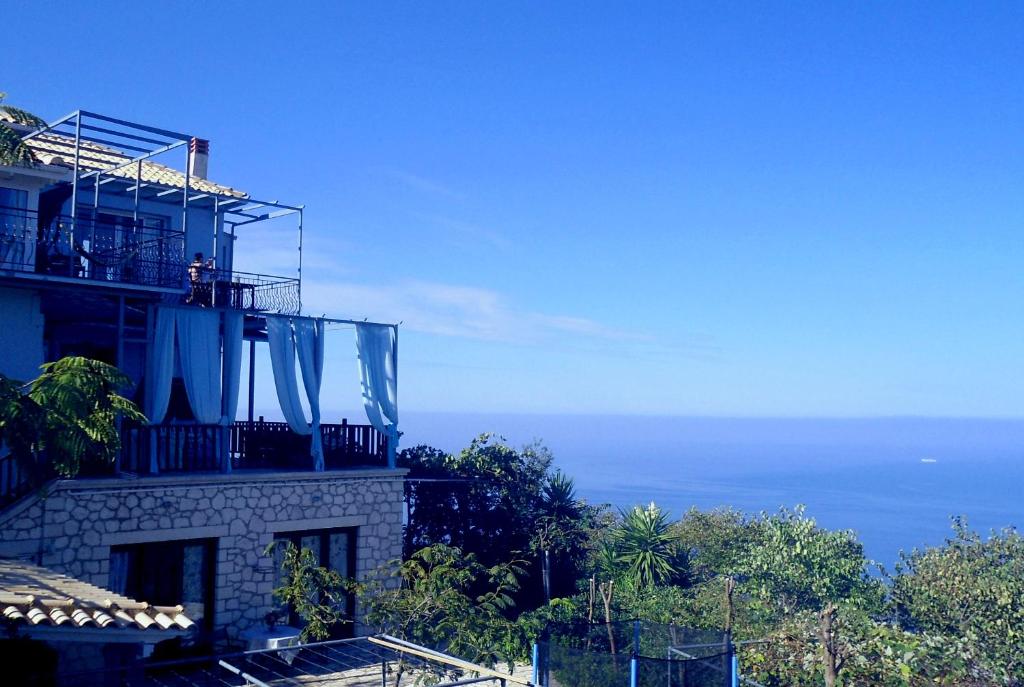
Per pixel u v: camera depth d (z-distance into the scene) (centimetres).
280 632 1934
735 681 1500
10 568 1406
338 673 1798
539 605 2900
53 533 1706
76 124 1881
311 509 2102
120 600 1209
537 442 3169
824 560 2667
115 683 1157
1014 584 2361
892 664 1759
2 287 1839
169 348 1967
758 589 2583
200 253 2305
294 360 2153
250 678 1170
